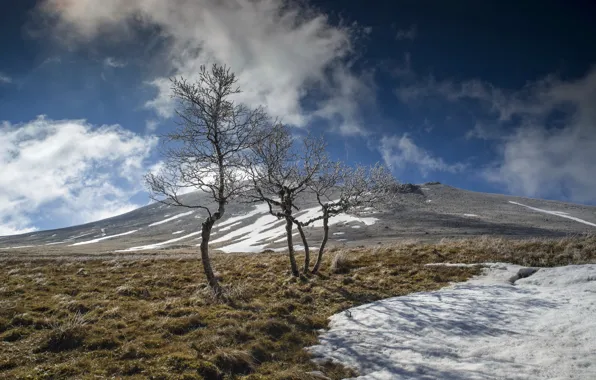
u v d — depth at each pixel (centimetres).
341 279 1755
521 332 999
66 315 1196
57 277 1891
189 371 817
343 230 8900
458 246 2303
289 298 1463
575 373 747
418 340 1014
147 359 877
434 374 816
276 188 2078
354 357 942
